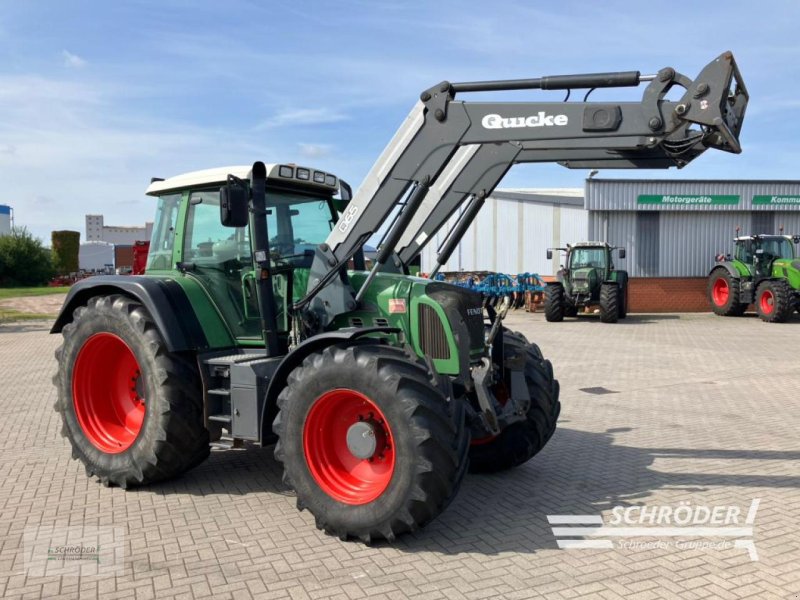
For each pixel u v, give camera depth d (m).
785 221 23.78
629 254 23.55
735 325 18.72
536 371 5.68
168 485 5.43
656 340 15.26
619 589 3.64
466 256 32.50
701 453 6.30
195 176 5.65
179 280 5.52
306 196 5.91
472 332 5.01
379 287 5.02
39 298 30.77
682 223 23.59
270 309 5.16
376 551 4.13
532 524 4.57
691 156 4.55
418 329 4.78
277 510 4.85
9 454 6.34
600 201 23.05
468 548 4.18
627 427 7.35
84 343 5.53
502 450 5.61
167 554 4.09
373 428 4.34
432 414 4.04
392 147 4.78
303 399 4.36
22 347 14.98
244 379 4.89
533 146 4.53
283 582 3.72
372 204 4.86
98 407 5.67
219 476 5.66
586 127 4.36
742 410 8.16
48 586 3.68
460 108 4.59
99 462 5.38
